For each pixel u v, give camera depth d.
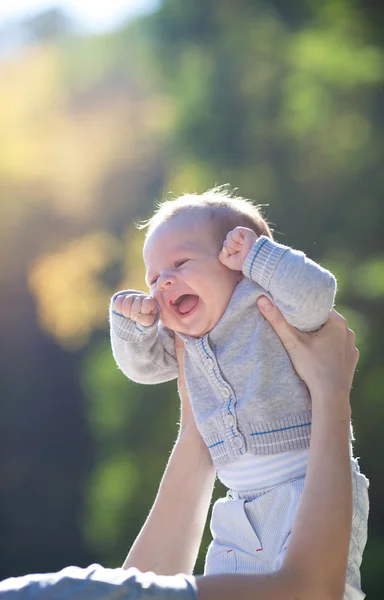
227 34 24.36
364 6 23.38
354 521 3.19
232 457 3.25
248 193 22.20
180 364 3.57
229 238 3.34
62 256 27.08
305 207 21.98
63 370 27.30
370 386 19.00
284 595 2.61
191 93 24.56
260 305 3.26
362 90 22.52
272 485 3.19
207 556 3.31
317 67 22.75
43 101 29.34
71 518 26.45
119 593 2.49
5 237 27.72
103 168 26.66
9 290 27.72
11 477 26.83
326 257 21.50
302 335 3.19
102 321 26.41
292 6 23.94
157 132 25.69
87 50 29.55
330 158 22.16
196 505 3.43
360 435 18.88
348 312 19.38
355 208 21.73
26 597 2.47
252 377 3.26
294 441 3.18
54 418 27.12
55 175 27.72
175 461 3.48
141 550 3.36
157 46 25.98
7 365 27.59
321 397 3.07
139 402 21.50
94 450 26.27
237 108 23.20
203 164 23.19
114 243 26.36
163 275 3.43
